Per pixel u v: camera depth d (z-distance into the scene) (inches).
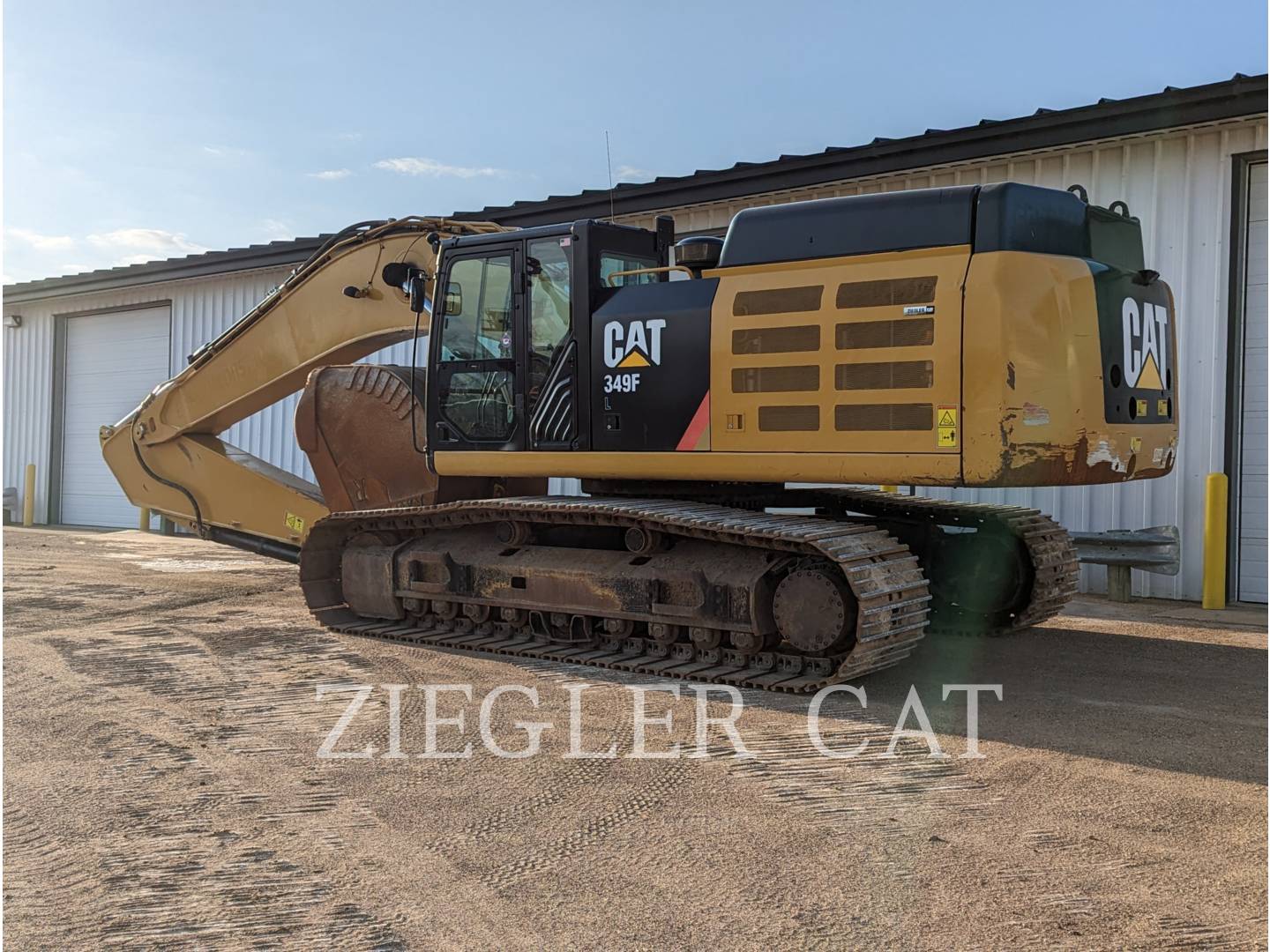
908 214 237.0
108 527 751.7
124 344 752.3
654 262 300.8
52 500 789.9
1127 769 185.3
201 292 698.2
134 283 716.0
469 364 297.1
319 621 322.0
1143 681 252.8
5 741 202.5
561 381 279.1
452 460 299.7
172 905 133.2
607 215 519.2
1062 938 123.7
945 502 309.6
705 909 131.5
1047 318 225.5
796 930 125.8
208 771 184.4
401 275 334.3
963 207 231.1
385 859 146.7
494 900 134.3
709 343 255.9
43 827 159.5
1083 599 387.9
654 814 163.5
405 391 326.6
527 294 287.0
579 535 284.8
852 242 243.0
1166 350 264.4
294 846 151.5
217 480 392.8
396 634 299.6
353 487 341.1
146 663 271.0
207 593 397.4
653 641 264.1
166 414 402.9
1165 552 374.9
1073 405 227.6
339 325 356.8
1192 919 128.4
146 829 158.4
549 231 282.5
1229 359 376.2
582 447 275.7
